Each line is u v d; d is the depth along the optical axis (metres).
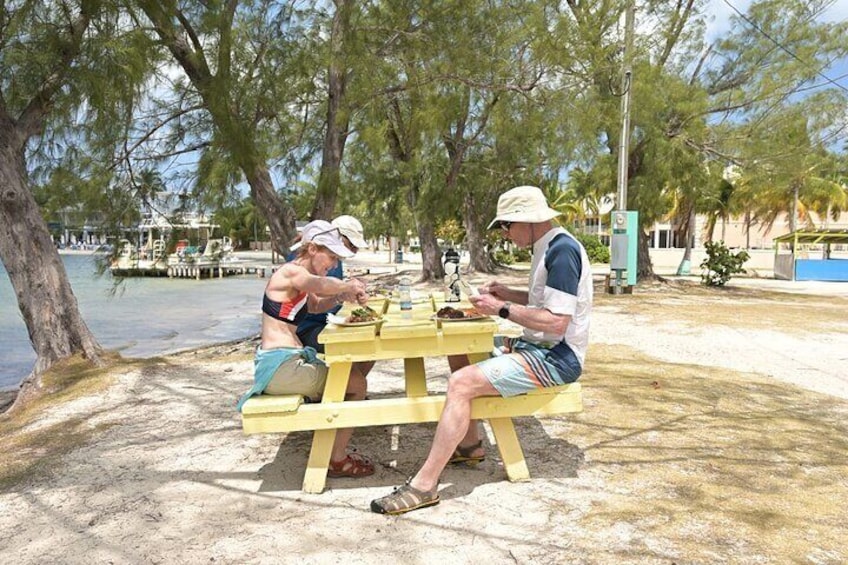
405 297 3.90
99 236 9.08
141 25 6.76
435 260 20.34
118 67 6.23
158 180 8.73
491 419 3.37
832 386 5.84
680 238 39.44
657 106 14.30
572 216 39.31
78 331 7.29
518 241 3.42
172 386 5.99
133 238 9.07
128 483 3.52
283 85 8.23
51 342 7.12
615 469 3.59
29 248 7.13
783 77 14.54
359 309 3.59
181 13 7.40
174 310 18.52
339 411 3.24
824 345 8.35
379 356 3.28
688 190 15.93
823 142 14.70
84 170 8.36
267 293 3.47
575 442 4.07
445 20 8.81
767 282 22.39
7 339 13.11
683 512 3.02
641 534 2.80
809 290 18.56
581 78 10.40
